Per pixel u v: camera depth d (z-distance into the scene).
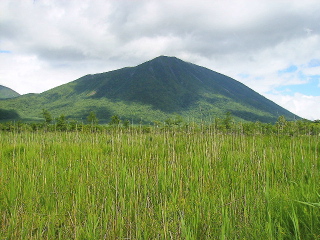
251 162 6.01
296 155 6.77
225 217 3.04
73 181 4.81
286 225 3.07
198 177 5.00
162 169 5.31
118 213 3.47
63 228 3.31
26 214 3.50
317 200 3.38
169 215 3.24
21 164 6.26
